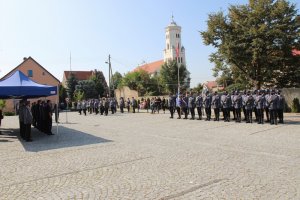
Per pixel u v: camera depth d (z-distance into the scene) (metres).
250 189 6.45
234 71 29.80
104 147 12.16
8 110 49.25
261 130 15.68
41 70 59.03
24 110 14.81
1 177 8.16
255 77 27.30
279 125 17.58
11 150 12.35
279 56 25.84
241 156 9.64
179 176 7.61
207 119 22.44
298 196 5.96
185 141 13.00
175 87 71.75
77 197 6.35
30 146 13.20
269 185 6.67
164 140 13.48
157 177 7.59
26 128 14.82
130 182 7.25
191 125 19.34
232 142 12.34
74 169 8.70
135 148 11.66
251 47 24.80
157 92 72.00
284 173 7.56
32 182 7.57
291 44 25.09
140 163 9.12
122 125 21.05
